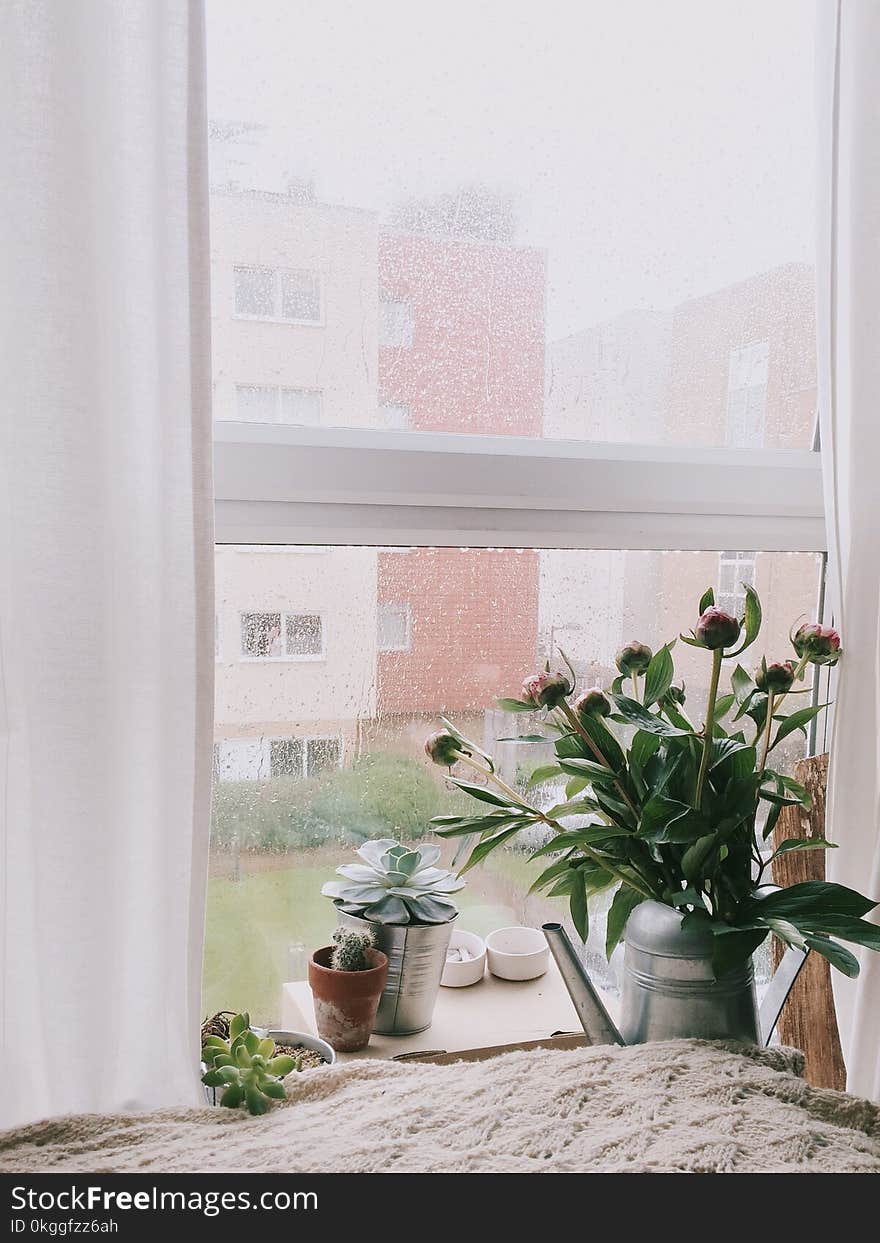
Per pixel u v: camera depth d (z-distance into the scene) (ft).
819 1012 3.91
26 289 2.64
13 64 2.61
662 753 3.33
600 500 3.93
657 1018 3.15
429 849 3.64
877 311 3.61
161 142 2.77
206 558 2.84
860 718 3.67
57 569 2.69
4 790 2.68
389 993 3.40
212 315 3.56
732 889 3.13
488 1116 2.66
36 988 2.75
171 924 2.85
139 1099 2.88
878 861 3.58
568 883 3.28
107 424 2.78
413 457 3.66
